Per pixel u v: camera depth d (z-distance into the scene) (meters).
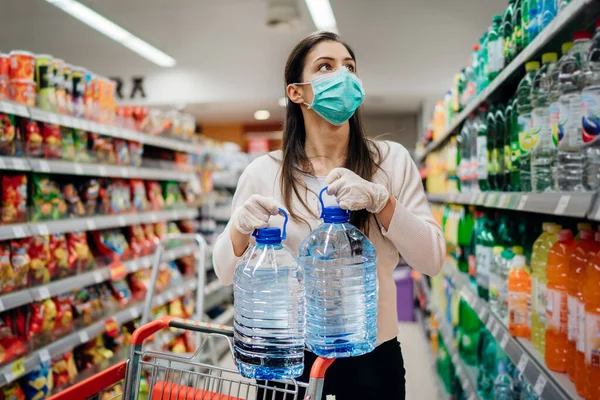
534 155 1.60
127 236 3.81
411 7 6.72
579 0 1.17
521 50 1.88
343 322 1.17
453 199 3.03
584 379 1.26
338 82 1.38
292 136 1.49
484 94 2.25
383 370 1.38
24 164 2.55
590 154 1.20
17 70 2.58
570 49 1.42
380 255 1.39
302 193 1.42
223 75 7.98
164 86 8.16
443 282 3.80
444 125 3.82
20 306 2.62
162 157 4.48
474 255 2.80
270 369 1.13
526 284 1.85
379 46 7.21
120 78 8.29
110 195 3.53
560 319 1.47
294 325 1.14
